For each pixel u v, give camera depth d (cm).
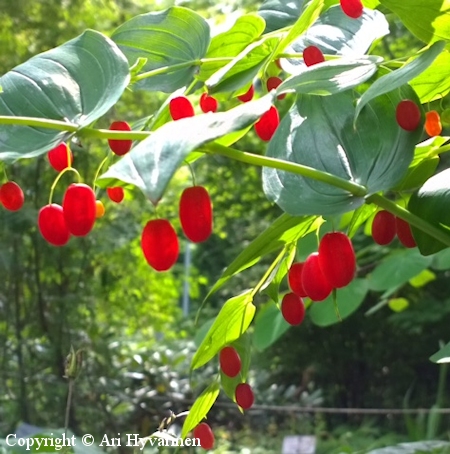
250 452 143
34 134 28
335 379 188
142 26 34
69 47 29
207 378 145
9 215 113
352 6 31
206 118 23
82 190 27
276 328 73
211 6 146
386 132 28
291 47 34
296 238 34
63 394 122
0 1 118
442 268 62
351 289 70
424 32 28
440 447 48
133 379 141
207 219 25
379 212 32
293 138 29
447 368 133
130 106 131
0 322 125
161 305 165
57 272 128
